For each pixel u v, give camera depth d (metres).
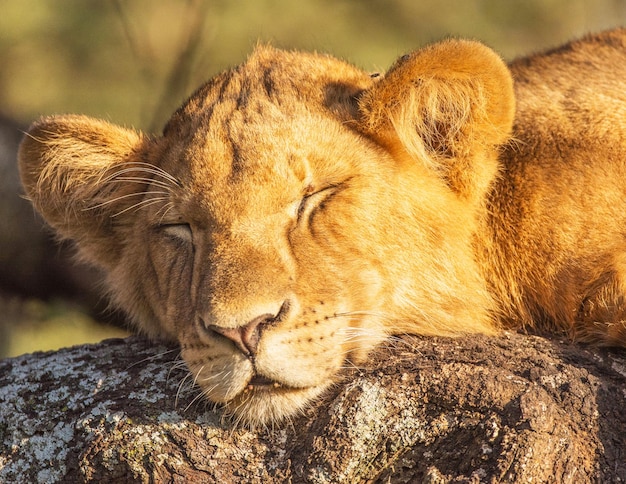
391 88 8.21
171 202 8.20
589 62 9.60
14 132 15.77
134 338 9.00
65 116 9.03
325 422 7.39
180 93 18.39
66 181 9.15
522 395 7.15
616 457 7.09
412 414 7.31
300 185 7.97
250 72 8.91
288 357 7.42
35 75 20.03
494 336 8.43
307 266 7.75
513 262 8.67
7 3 19.86
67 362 8.54
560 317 8.58
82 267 15.02
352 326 7.86
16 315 15.97
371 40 20.38
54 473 7.75
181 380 7.92
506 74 8.12
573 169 8.66
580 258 8.45
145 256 8.72
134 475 7.47
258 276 7.46
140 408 7.75
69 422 7.91
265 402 7.48
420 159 8.42
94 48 19.97
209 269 7.60
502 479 6.85
